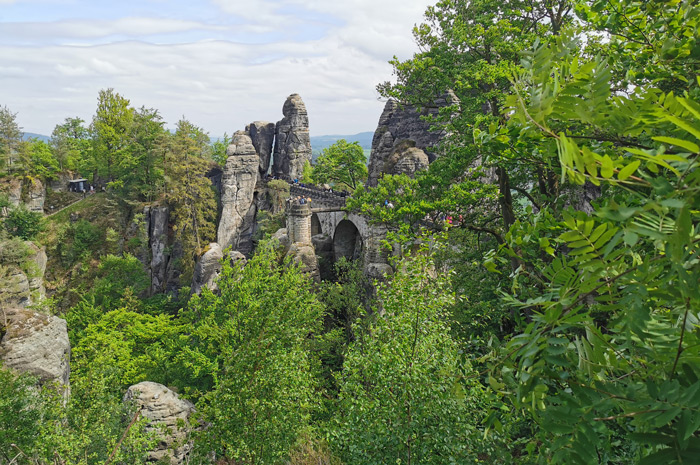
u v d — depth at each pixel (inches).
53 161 3511.3
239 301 1045.8
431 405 484.7
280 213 2955.2
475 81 814.5
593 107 108.2
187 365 1446.9
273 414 696.4
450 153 864.3
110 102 3543.3
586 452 99.3
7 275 2289.6
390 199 821.9
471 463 453.4
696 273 81.9
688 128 70.9
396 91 1001.5
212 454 855.1
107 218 3208.7
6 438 690.8
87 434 778.8
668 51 186.4
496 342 168.6
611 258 103.0
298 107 3563.0
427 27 991.0
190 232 3125.0
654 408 89.1
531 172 725.9
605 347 116.3
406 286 567.8
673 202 73.8
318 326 1211.2
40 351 1310.3
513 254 207.2
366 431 528.7
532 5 917.2
